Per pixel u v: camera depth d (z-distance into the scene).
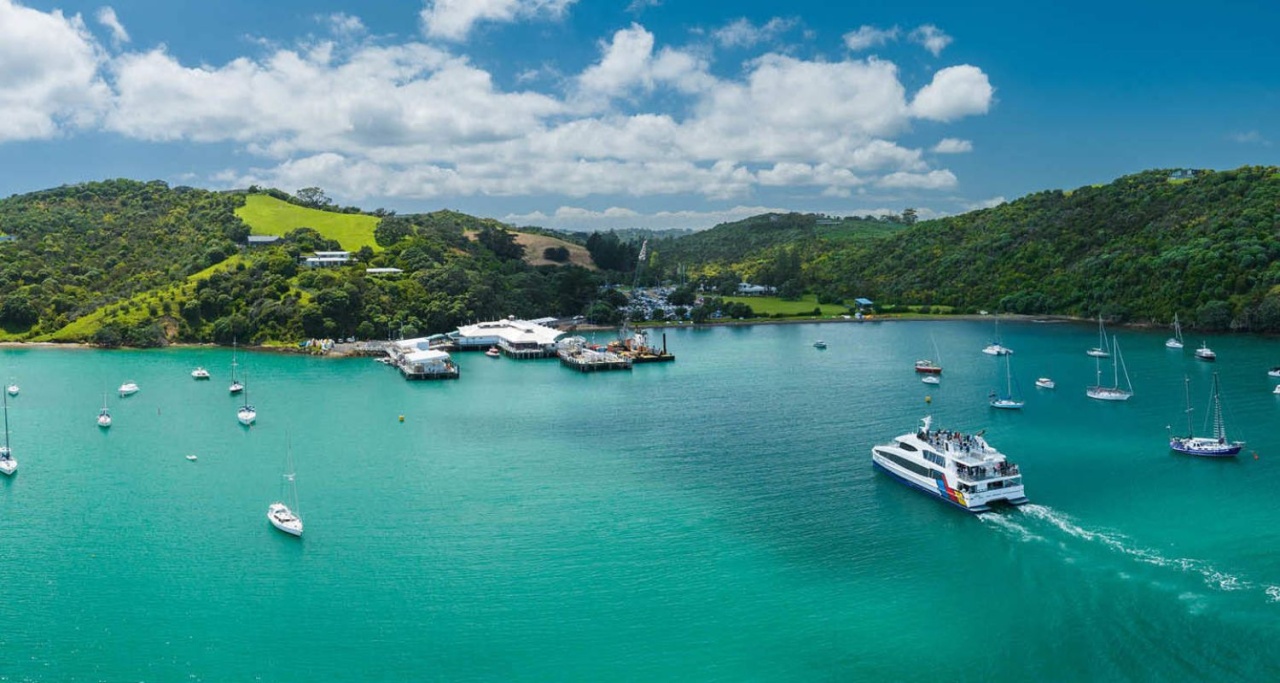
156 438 159.75
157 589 93.19
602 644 81.44
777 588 92.06
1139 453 140.88
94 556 101.81
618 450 148.62
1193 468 131.50
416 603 89.62
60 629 84.88
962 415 174.00
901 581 93.12
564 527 110.31
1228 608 84.94
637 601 89.69
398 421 174.88
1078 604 86.69
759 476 131.62
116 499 122.75
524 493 124.38
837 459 140.88
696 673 76.56
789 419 172.88
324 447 152.38
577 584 93.62
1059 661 76.81
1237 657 76.38
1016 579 92.56
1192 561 96.25
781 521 111.38
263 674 76.94
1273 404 175.62
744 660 78.50
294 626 85.12
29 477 133.62
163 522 113.06
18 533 109.31
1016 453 142.00
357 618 86.50
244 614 87.62
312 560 100.38
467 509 117.56
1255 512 111.19
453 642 82.00
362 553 102.31
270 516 111.75
